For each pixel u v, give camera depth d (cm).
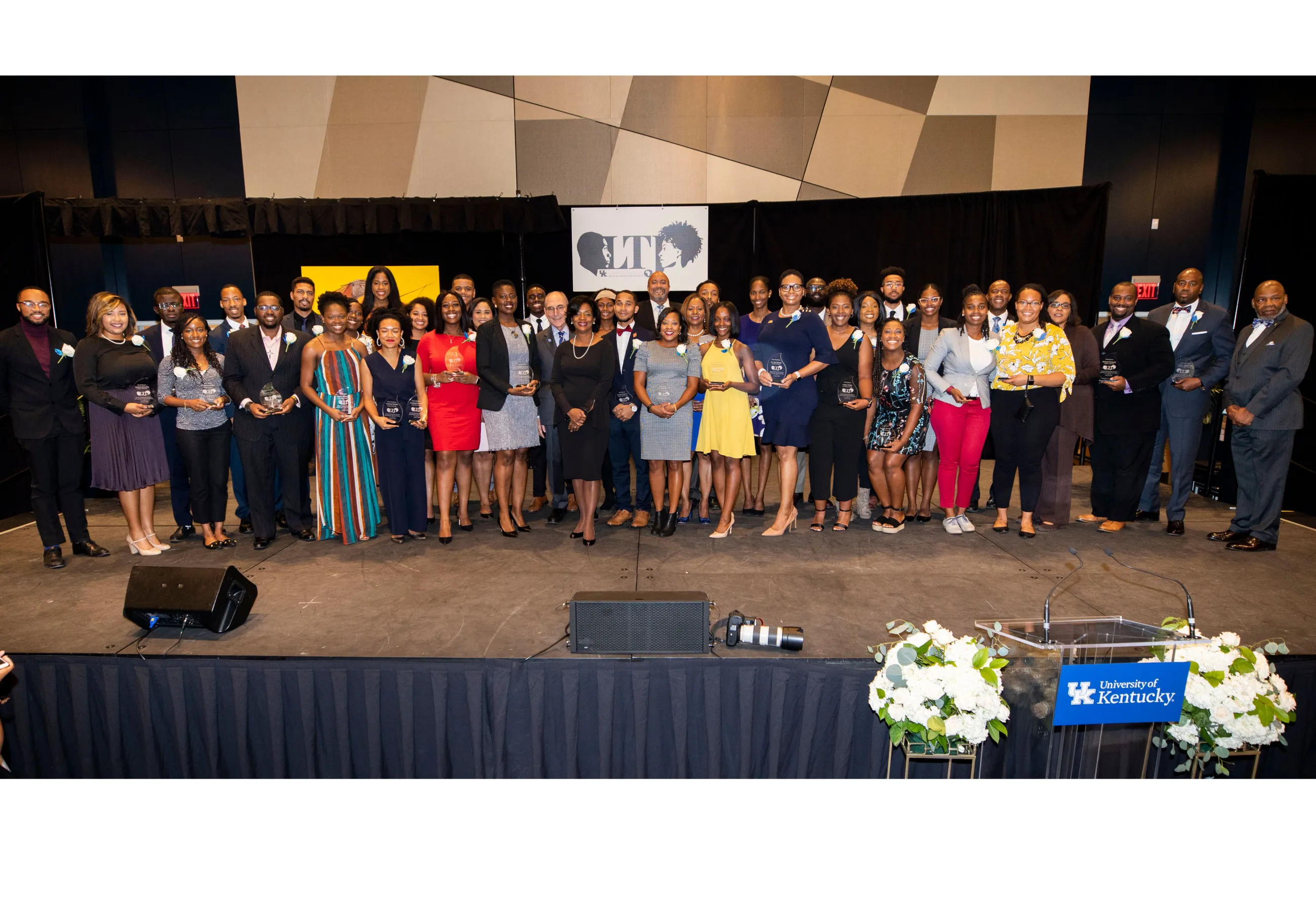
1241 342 445
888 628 279
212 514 448
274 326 438
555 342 493
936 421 459
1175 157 748
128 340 425
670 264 732
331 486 449
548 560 420
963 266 690
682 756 297
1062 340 445
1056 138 743
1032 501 460
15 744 310
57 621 339
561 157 752
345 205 694
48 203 687
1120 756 275
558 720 299
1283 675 299
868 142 745
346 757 302
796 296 449
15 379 412
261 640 315
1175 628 272
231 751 307
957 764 293
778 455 464
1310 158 728
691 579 386
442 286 743
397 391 445
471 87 744
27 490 579
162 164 769
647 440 451
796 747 301
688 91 742
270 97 752
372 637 317
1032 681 266
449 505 456
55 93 751
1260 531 438
